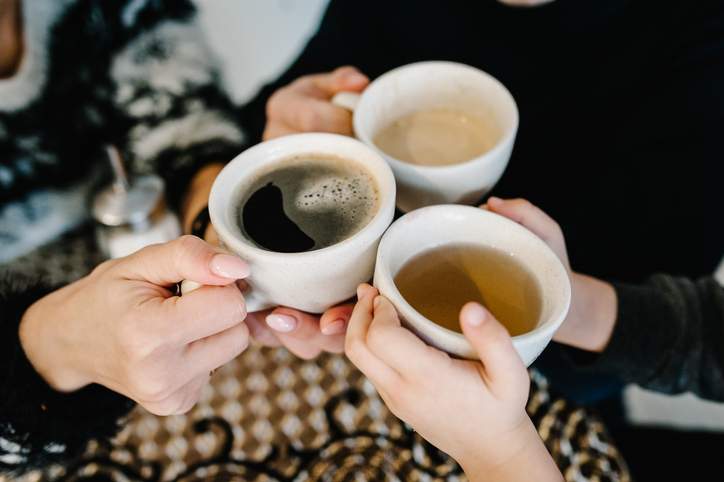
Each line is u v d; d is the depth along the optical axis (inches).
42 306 17.2
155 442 18.5
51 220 24.8
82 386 17.8
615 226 21.2
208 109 26.1
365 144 16.2
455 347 12.8
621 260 20.8
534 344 12.7
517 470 13.6
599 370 18.5
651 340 17.9
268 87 25.8
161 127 25.2
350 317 14.2
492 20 24.4
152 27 24.8
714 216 20.7
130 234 22.1
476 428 13.2
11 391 16.7
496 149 16.3
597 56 24.4
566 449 18.4
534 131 25.0
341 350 17.3
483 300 14.5
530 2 23.4
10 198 24.1
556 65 24.7
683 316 18.1
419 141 18.7
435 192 16.3
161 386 15.0
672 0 23.6
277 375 19.6
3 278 18.4
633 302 18.1
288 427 18.7
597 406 28.7
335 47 26.3
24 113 23.4
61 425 17.5
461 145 18.5
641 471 27.2
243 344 15.6
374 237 14.1
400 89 18.8
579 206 22.4
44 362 17.1
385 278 13.2
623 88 24.6
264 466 18.0
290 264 13.6
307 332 16.1
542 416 19.0
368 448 18.2
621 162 22.5
